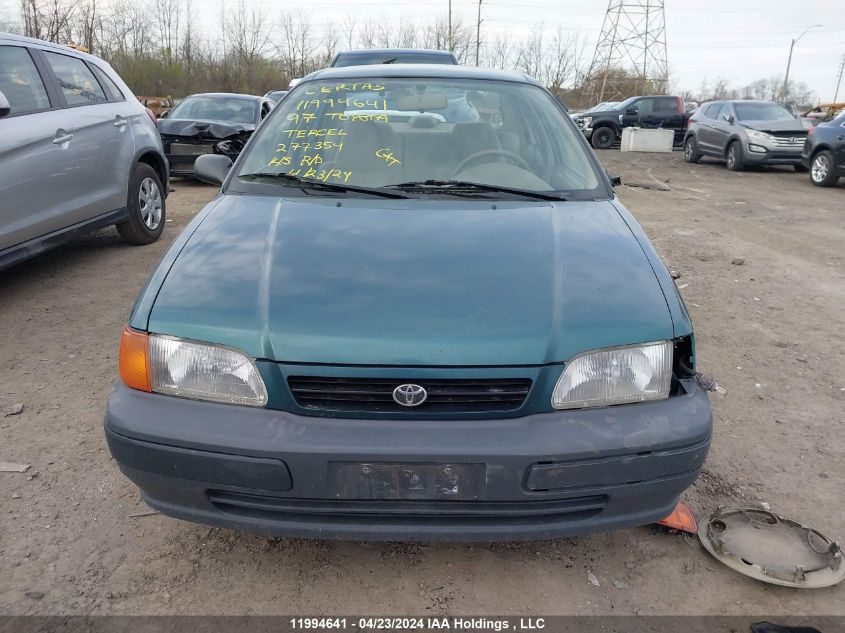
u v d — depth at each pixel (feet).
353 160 9.25
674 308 6.45
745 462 9.02
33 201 13.93
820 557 7.07
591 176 9.29
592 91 146.41
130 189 17.95
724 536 7.38
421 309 6.07
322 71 11.46
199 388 5.99
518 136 9.86
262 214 7.91
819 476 8.71
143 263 17.47
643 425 5.90
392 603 6.48
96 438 9.29
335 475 5.68
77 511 7.75
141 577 6.75
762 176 42.01
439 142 9.63
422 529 5.85
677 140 64.85
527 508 5.86
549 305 6.21
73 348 12.25
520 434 5.71
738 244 21.68
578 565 7.03
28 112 14.11
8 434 9.32
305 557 7.07
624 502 6.02
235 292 6.38
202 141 29.12
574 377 5.91
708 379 6.53
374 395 5.79
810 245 21.79
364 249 6.98
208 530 7.47
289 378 5.84
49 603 6.39
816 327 14.17
